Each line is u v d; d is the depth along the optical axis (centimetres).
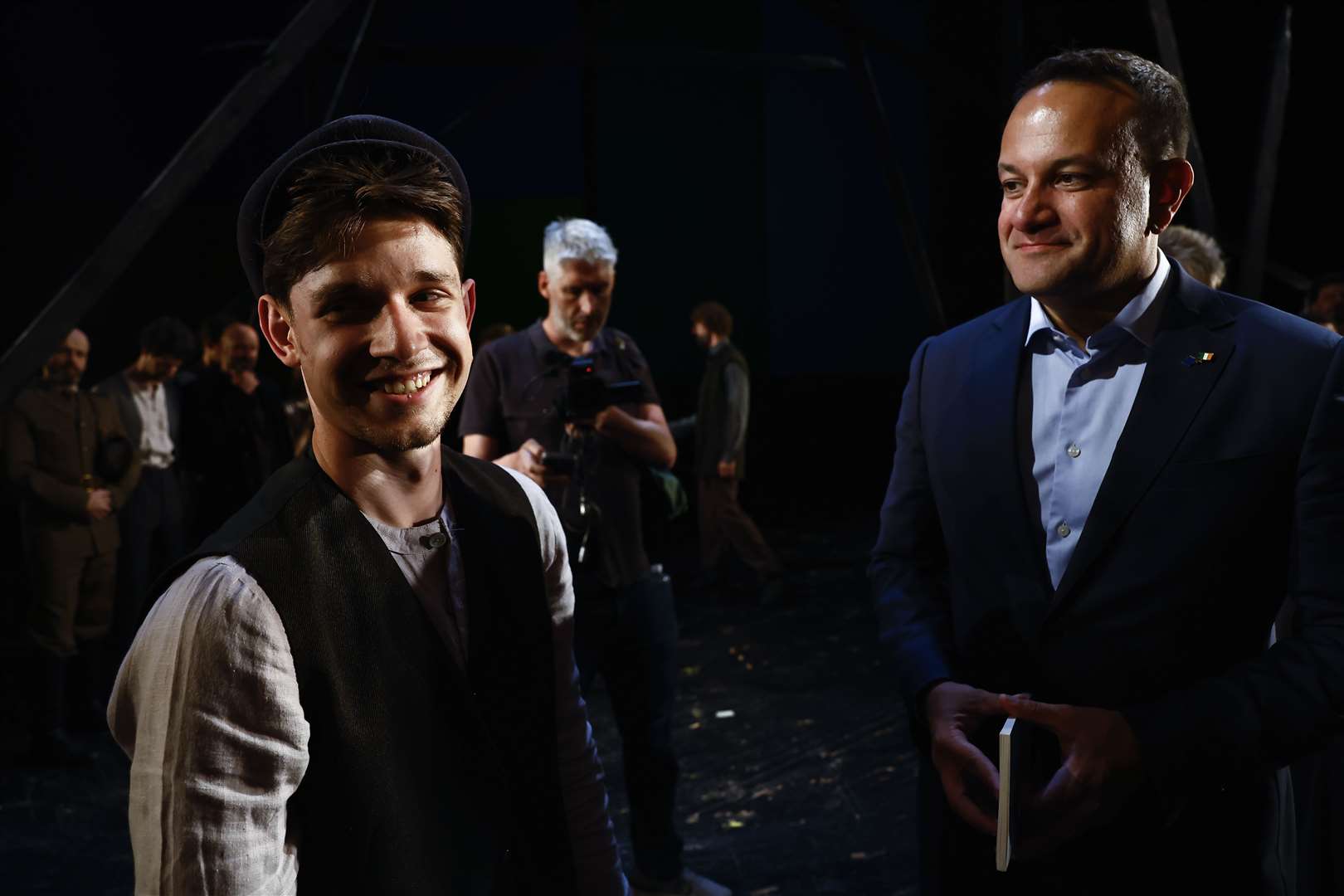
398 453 94
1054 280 133
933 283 484
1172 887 134
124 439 436
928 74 400
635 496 268
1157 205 137
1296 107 827
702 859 319
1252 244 484
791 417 1054
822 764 387
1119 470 135
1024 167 133
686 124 998
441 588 97
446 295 92
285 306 91
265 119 827
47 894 310
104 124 819
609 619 264
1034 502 144
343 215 87
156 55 823
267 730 84
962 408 150
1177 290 141
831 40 1005
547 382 268
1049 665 140
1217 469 131
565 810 109
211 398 468
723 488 621
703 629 567
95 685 443
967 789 136
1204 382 134
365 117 95
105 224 828
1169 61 400
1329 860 154
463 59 555
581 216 977
